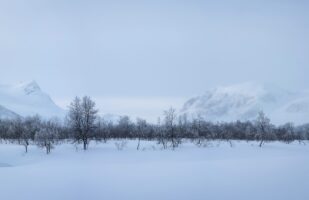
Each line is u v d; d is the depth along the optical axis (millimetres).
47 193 44438
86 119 121375
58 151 113375
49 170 69812
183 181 53062
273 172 60625
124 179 55812
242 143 156875
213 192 43750
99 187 48500
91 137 131250
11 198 41875
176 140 139125
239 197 40500
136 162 89250
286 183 48406
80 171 67625
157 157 102062
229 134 190125
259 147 138375
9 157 103125
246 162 81188
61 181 54031
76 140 125562
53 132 130500
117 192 44812
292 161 81688
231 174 59469
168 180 54406
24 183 52250
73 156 104438
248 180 52000
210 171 64625
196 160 91812
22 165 88688
